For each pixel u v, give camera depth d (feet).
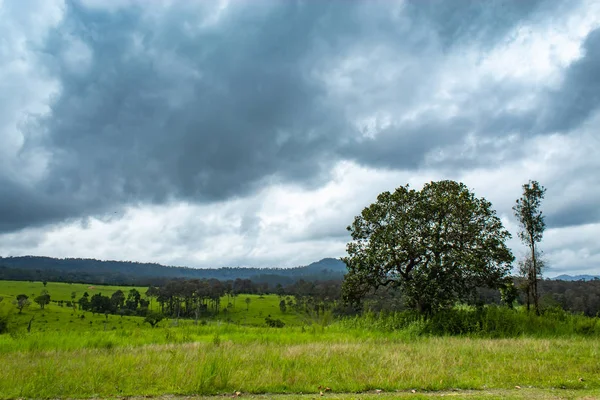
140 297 423.23
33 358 41.45
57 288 477.36
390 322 80.43
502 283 86.94
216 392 29.19
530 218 94.27
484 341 55.42
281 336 67.51
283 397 27.63
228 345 51.16
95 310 350.64
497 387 30.32
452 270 82.94
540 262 94.07
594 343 53.42
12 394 28.09
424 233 85.76
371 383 30.81
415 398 26.45
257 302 427.33
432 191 90.58
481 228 87.25
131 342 58.65
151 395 28.58
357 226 93.76
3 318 80.94
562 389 29.76
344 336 67.41
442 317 78.02
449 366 37.35
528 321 76.38
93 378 31.81
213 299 375.04
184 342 57.98
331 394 28.45
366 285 93.97
